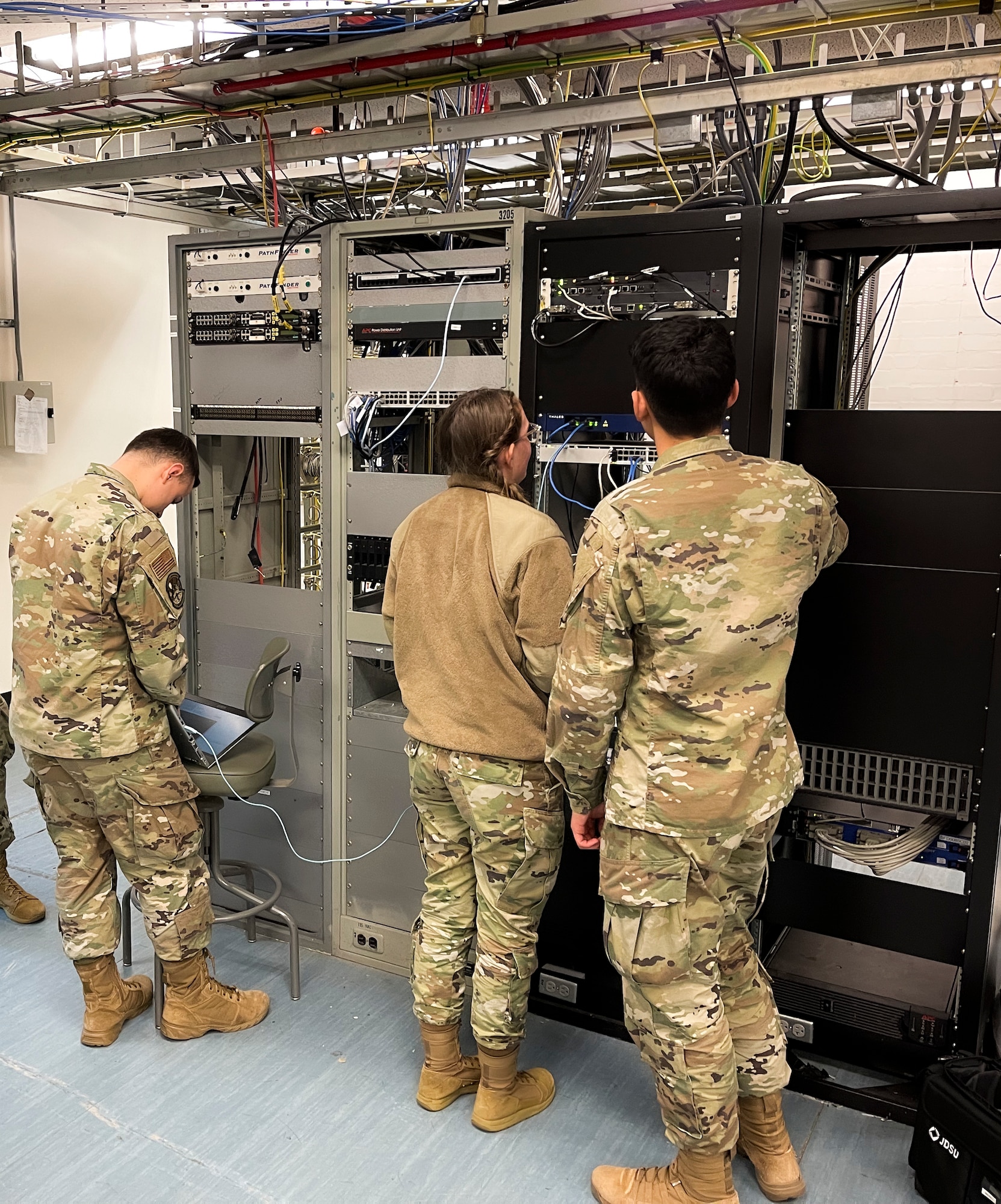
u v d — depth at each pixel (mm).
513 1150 1919
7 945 2707
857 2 2006
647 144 3383
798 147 3277
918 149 2498
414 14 2221
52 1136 1938
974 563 1846
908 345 4379
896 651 1936
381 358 2389
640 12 2045
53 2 2244
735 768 1521
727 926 1744
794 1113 2039
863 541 1936
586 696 1546
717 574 1479
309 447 2812
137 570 1958
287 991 2475
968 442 1823
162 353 4961
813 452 1964
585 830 1775
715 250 1998
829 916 2080
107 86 2621
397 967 2562
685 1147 1667
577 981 2314
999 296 4184
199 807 2328
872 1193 1813
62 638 1970
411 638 1916
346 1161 1882
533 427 2240
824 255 2248
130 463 2113
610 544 1511
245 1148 1912
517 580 1778
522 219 2184
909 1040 2037
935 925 1980
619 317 2117
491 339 2275
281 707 2639
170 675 2035
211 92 2666
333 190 4277
